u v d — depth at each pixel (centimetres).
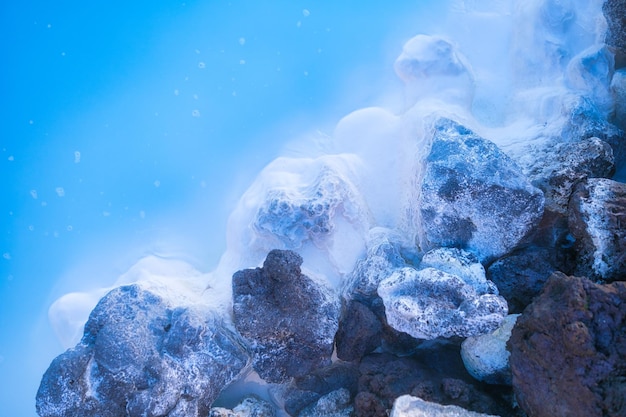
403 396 214
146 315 236
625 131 253
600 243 222
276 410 243
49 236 271
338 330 239
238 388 246
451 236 233
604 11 249
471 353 226
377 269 235
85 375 227
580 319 204
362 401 222
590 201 223
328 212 242
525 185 227
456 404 219
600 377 201
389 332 238
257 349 236
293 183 255
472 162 230
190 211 271
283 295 232
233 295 236
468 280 226
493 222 230
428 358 237
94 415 227
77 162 276
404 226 250
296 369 235
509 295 232
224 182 273
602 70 255
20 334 264
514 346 213
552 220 235
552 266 231
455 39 280
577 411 201
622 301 204
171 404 228
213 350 237
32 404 256
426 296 224
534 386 208
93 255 269
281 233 244
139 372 228
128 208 272
